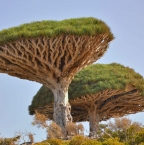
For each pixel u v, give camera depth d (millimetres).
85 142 23375
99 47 29969
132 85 39531
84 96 39438
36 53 27484
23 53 27406
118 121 27812
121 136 26906
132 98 41688
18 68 29109
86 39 27250
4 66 28953
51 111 43156
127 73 41875
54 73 29656
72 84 41125
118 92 39469
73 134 28266
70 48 27516
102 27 27812
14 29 27766
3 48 27078
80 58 29078
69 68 29625
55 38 26594
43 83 30578
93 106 41500
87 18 28672
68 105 29828
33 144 26109
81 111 43750
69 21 28281
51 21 28391
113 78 40062
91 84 40219
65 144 24344
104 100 41375
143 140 23547
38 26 27719
